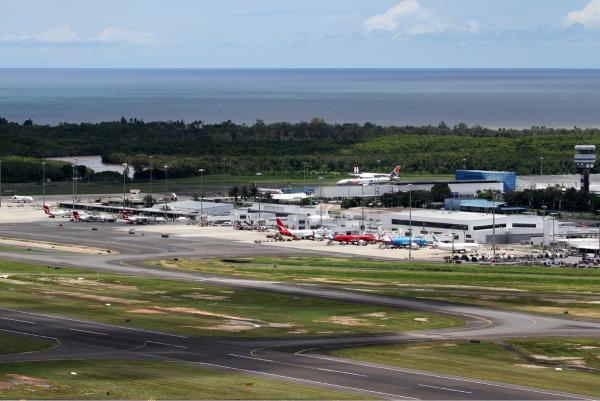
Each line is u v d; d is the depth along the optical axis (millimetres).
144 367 154375
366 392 140625
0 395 135875
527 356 168125
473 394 140375
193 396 136875
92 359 159875
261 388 141625
